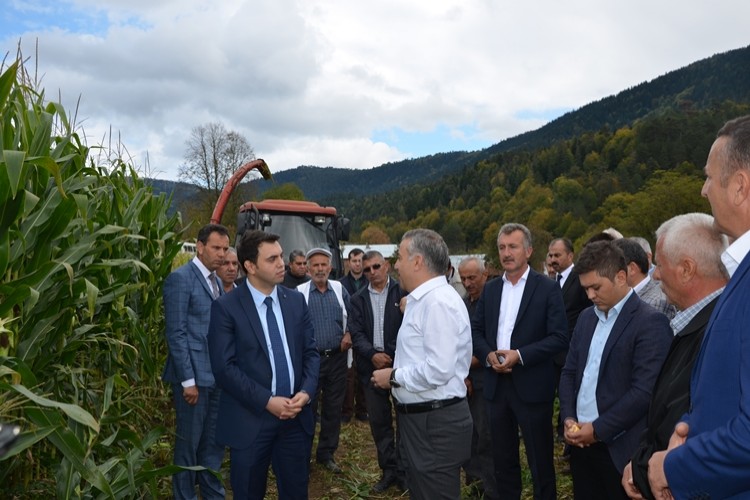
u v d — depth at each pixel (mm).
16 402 2500
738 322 1491
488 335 3918
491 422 3818
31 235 2795
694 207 56062
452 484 2869
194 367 3857
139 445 2938
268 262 3123
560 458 5238
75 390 3184
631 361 2803
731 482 1404
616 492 2895
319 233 9852
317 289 5207
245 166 12039
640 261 3699
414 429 2887
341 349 5148
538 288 3744
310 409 3336
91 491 3064
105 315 3809
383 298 4895
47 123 2854
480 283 4719
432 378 2719
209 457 4027
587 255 2910
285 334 3270
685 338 2020
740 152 1599
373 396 4711
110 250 3414
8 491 3035
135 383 4652
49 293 2973
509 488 3795
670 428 1925
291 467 3287
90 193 3467
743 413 1387
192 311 3914
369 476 5016
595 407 2930
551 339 3605
